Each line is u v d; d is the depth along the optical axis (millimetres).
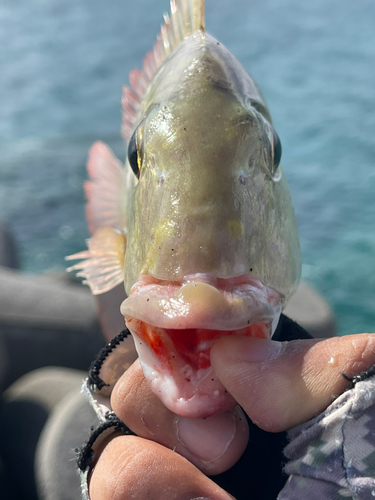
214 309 114
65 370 380
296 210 875
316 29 2273
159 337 126
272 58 1914
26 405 328
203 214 131
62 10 3104
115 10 3031
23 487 283
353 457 113
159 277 128
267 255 145
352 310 604
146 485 123
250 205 141
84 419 273
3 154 1165
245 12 2662
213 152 140
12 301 404
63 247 766
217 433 131
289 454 123
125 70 1970
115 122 1404
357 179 980
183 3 216
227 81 156
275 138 163
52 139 1271
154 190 145
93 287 241
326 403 116
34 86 1812
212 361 122
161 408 134
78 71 1981
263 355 120
